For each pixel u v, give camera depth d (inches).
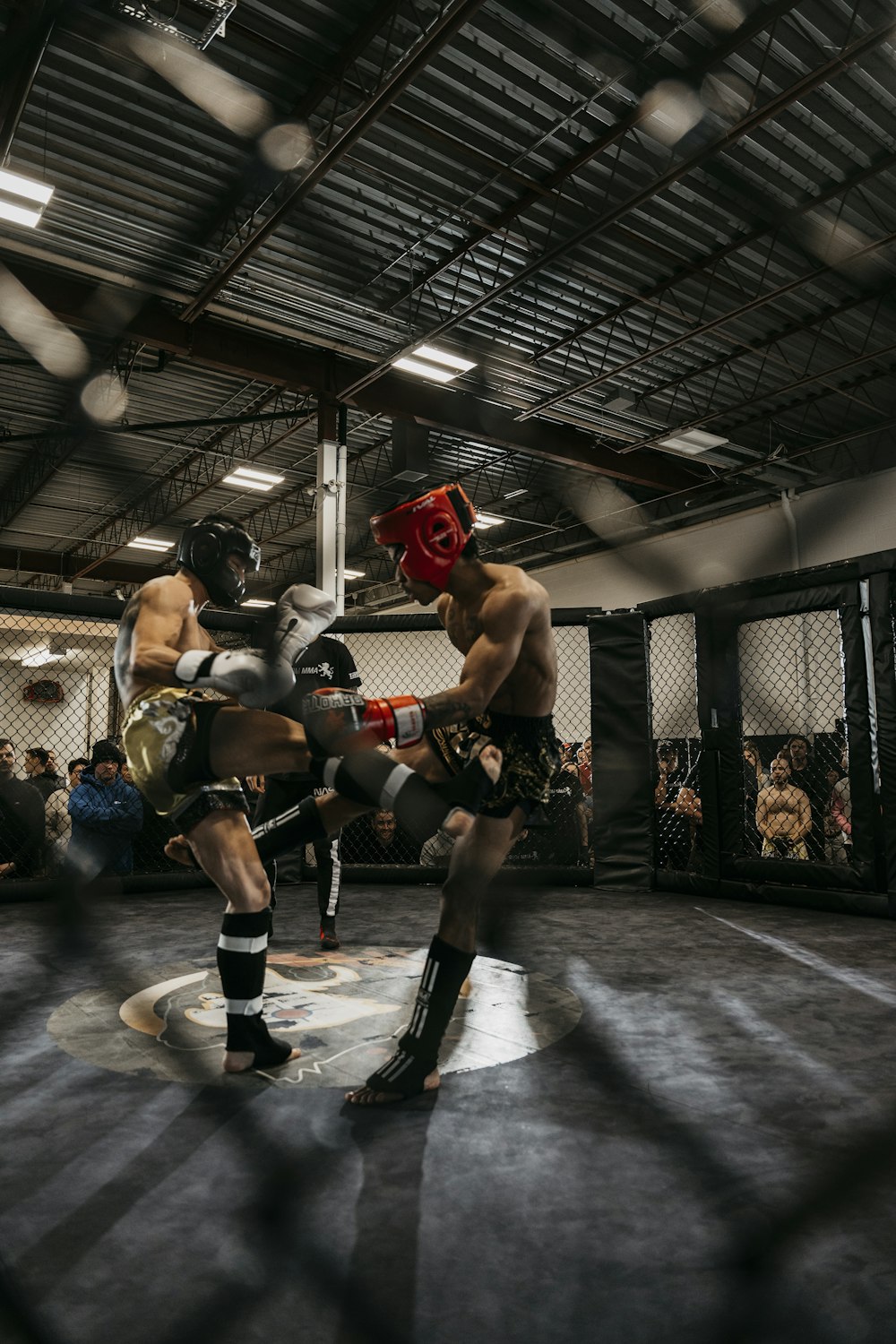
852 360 317.4
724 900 188.5
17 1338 40.4
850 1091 73.7
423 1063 72.4
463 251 277.1
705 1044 87.0
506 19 202.4
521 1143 63.2
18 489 508.7
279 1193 55.3
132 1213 52.7
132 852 202.4
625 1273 46.2
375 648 429.1
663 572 482.9
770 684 309.3
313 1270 46.4
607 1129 65.8
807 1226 51.2
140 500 519.5
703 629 200.1
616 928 152.7
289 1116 68.7
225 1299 43.8
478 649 74.0
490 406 387.2
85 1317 42.2
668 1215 52.5
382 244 279.0
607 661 214.5
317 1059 82.7
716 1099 71.9
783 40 208.4
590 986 110.3
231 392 386.6
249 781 157.2
